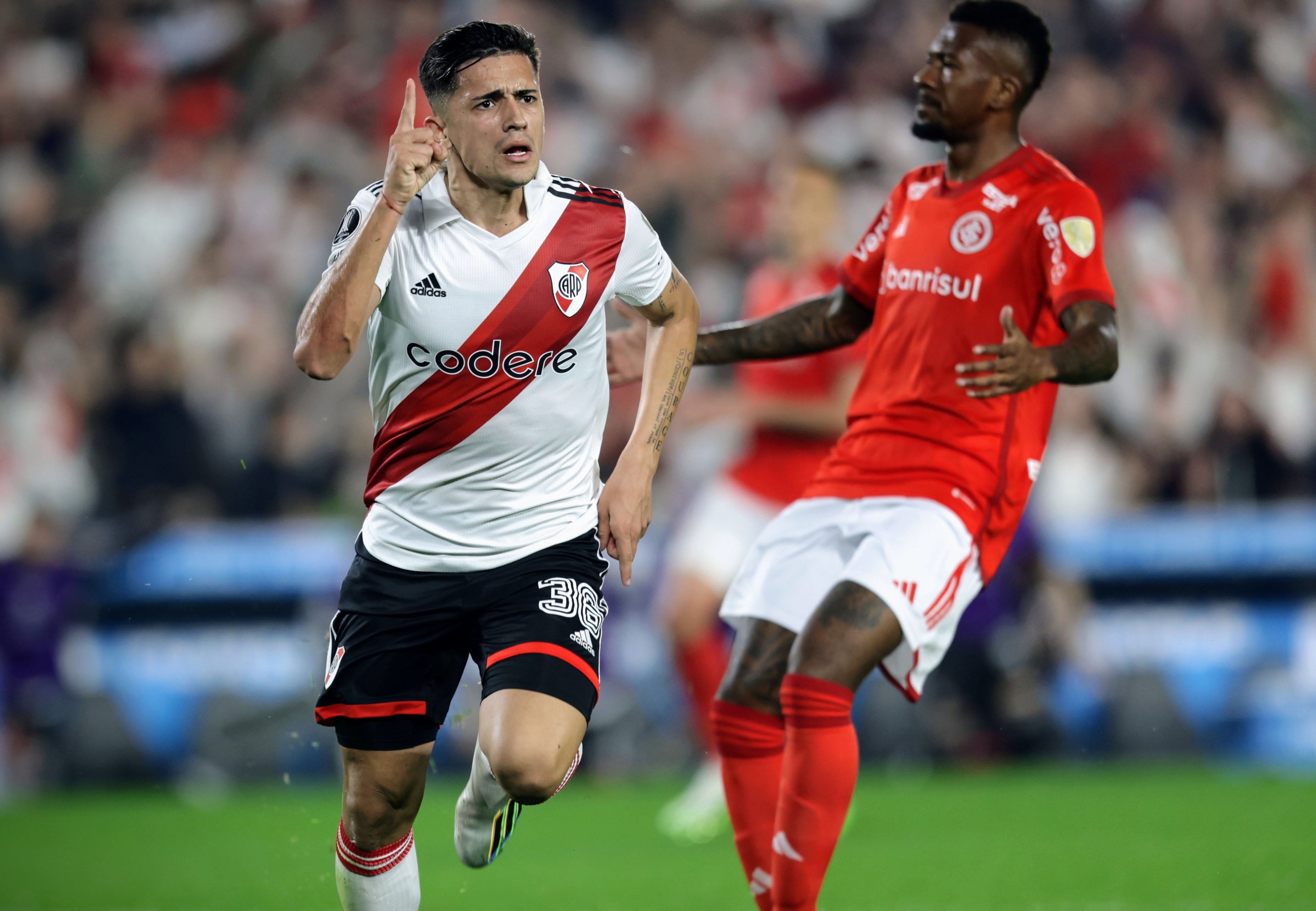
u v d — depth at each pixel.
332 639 13.30
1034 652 31.58
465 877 20.39
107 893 19.95
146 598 33.31
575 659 12.65
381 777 13.05
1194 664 32.22
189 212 46.66
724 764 14.56
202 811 28.41
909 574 13.86
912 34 50.84
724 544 24.62
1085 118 47.75
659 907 17.64
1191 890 17.56
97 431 39.94
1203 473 38.38
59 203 47.84
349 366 39.34
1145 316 41.59
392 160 11.66
